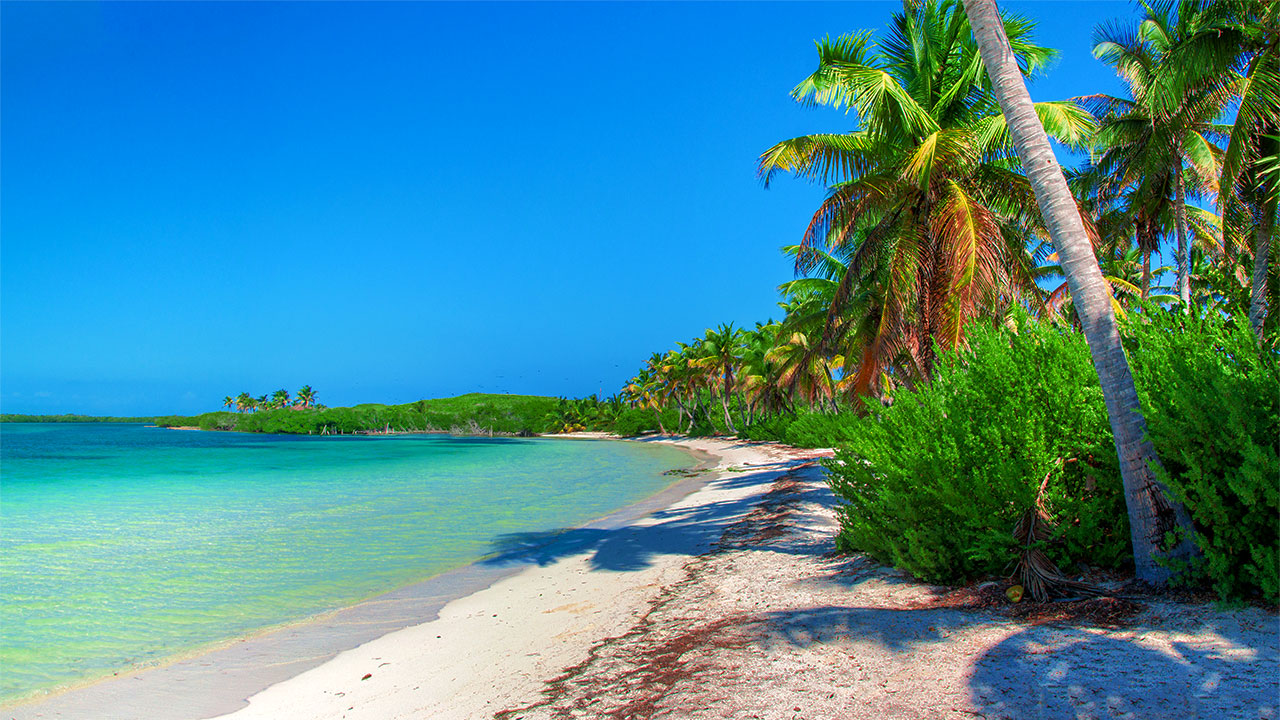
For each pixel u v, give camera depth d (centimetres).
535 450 6919
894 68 1521
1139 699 337
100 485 3081
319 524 1733
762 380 4875
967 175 1371
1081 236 564
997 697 361
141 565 1208
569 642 631
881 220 1542
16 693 597
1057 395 604
